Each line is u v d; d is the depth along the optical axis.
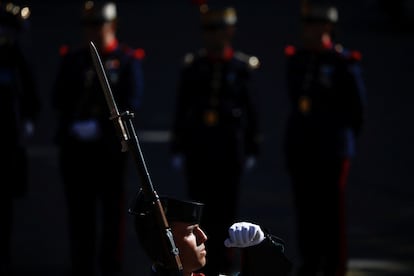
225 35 24.66
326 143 24.47
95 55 11.80
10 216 24.91
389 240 29.62
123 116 11.84
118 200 24.53
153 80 64.50
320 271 24.86
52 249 28.11
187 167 24.72
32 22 92.25
